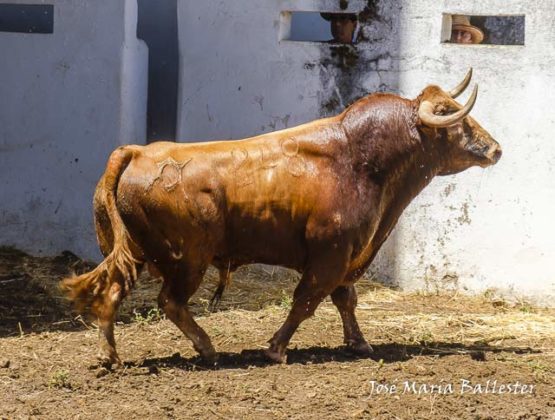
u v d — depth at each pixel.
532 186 11.88
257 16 12.52
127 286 8.53
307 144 8.90
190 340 9.18
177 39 13.73
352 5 12.23
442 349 9.81
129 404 7.79
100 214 8.64
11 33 13.05
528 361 9.42
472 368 9.02
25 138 13.10
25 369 8.70
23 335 9.91
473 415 7.77
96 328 10.25
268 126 12.59
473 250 12.09
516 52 11.81
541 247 11.89
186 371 8.65
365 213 8.91
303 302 8.90
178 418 7.52
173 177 8.48
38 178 13.09
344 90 12.32
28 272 12.38
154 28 13.84
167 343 9.64
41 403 7.81
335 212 8.78
